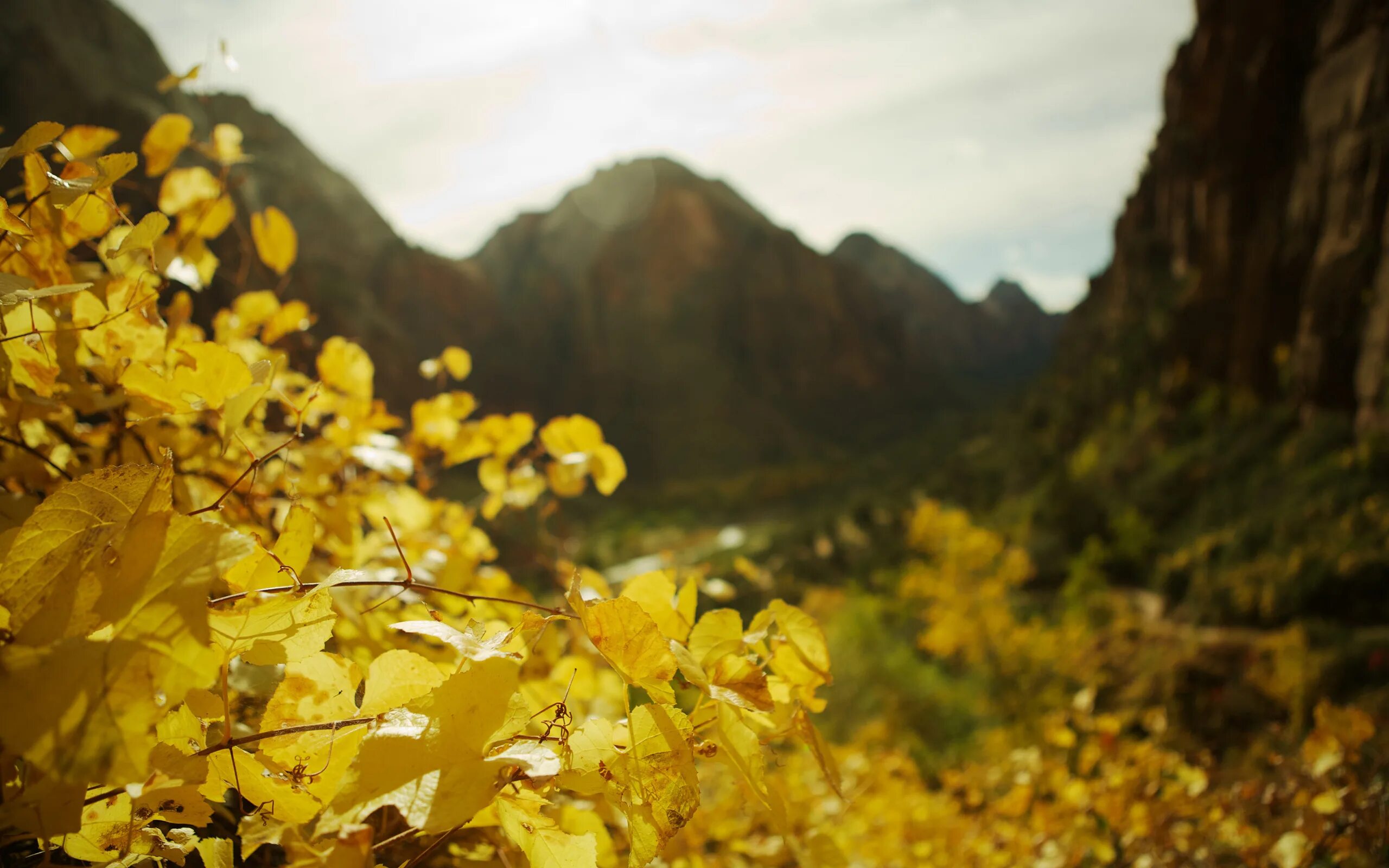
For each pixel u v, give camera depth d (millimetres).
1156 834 1787
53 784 388
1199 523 21750
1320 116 24562
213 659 368
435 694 452
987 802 2883
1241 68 28109
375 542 1312
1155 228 39281
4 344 719
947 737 12117
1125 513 23922
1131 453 27453
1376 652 10922
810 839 747
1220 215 28031
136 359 862
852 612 18266
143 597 380
